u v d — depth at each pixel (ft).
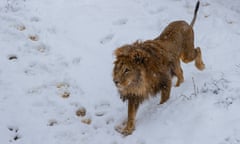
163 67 34.76
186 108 34.53
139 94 33.53
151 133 33.37
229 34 52.44
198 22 55.88
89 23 54.03
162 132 32.89
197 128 31.73
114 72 32.81
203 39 51.37
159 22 55.42
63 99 39.96
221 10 60.18
